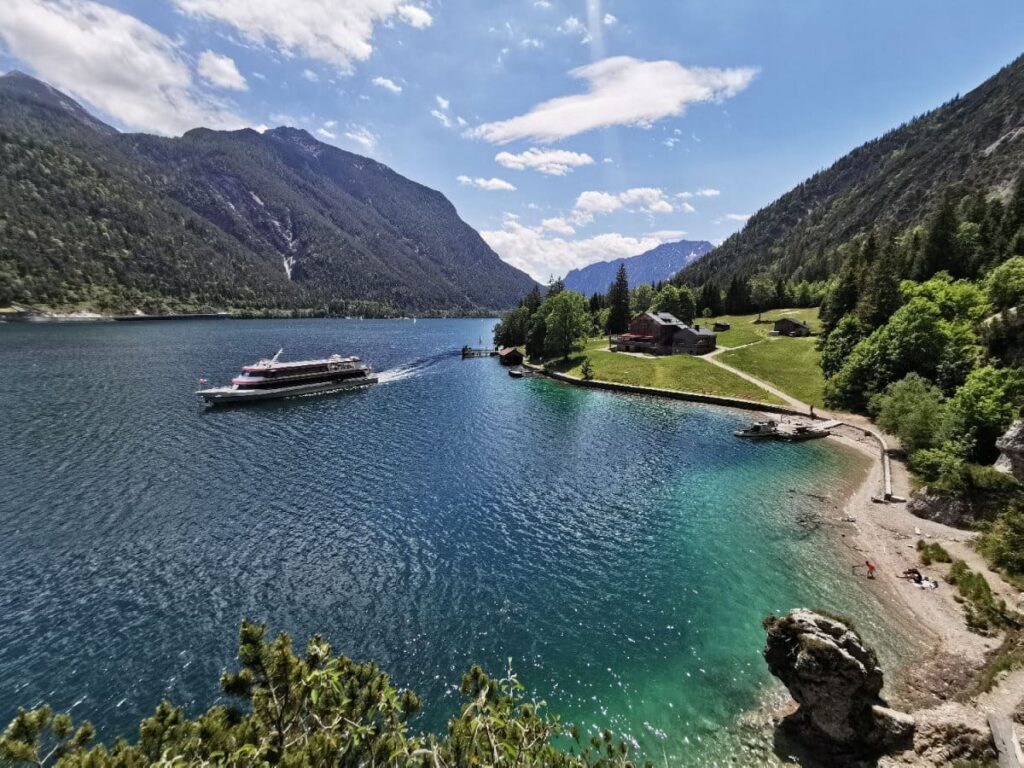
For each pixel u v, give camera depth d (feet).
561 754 37.09
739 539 123.95
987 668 75.31
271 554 114.93
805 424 224.53
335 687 28.58
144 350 446.60
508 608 97.50
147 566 109.19
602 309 624.18
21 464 165.48
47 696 75.41
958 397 154.10
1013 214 327.26
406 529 128.57
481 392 315.37
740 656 84.89
